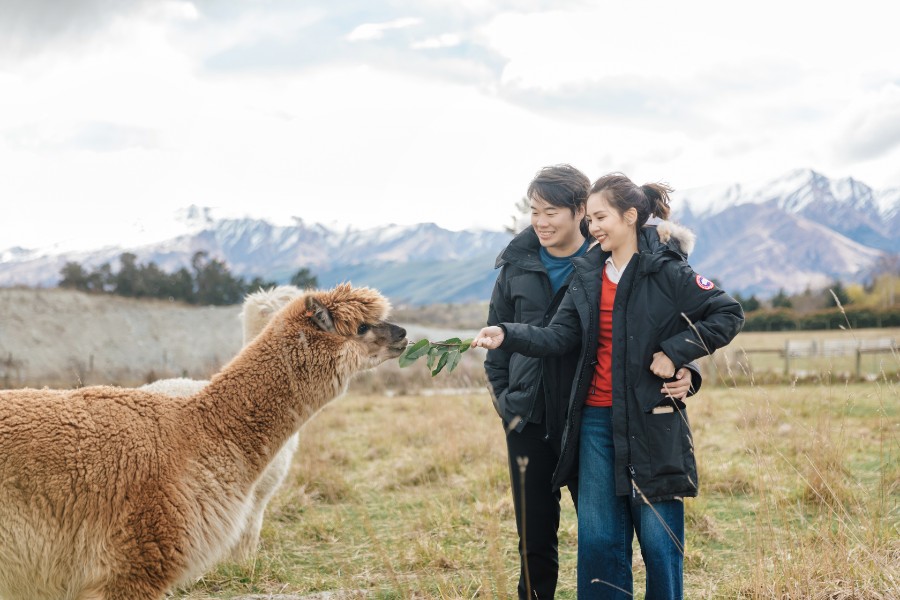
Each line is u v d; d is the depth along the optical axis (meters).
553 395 3.78
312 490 7.26
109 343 41.09
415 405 14.70
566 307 3.68
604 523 3.51
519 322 3.99
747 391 13.68
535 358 3.81
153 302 47.88
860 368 17.62
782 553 4.20
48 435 3.34
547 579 3.92
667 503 3.41
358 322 4.01
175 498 3.44
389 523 6.26
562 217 3.81
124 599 3.36
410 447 9.70
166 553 3.40
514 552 5.29
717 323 3.37
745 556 4.71
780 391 12.52
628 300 3.47
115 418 3.49
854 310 44.03
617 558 3.51
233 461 3.71
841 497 5.36
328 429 11.45
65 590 3.42
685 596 4.32
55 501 3.30
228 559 5.28
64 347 38.97
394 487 7.55
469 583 4.68
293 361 3.88
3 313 40.19
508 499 6.25
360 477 8.09
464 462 8.45
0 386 22.84
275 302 6.16
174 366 40.44
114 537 3.34
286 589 4.84
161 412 3.62
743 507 6.11
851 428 8.62
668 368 3.32
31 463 3.28
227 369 3.88
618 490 3.41
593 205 3.52
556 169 3.89
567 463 3.60
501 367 4.10
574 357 3.79
